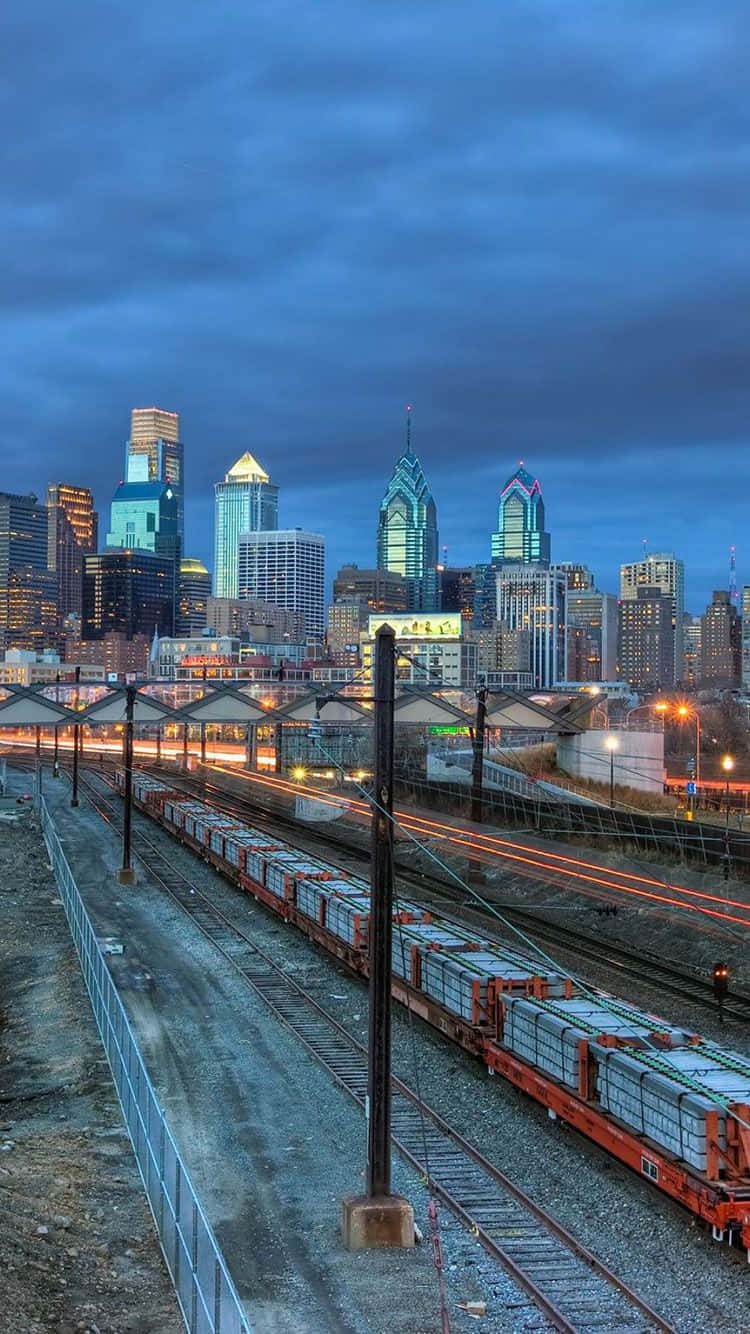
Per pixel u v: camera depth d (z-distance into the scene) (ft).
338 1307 63.77
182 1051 112.88
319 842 279.28
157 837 284.61
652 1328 60.90
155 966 148.97
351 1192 80.43
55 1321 59.47
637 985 139.64
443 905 195.42
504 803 274.98
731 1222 69.26
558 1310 62.54
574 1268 67.87
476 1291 65.72
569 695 253.85
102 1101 100.89
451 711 236.22
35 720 217.97
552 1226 73.26
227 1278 53.78
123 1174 83.15
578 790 284.41
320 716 232.32
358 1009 127.65
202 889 209.56
